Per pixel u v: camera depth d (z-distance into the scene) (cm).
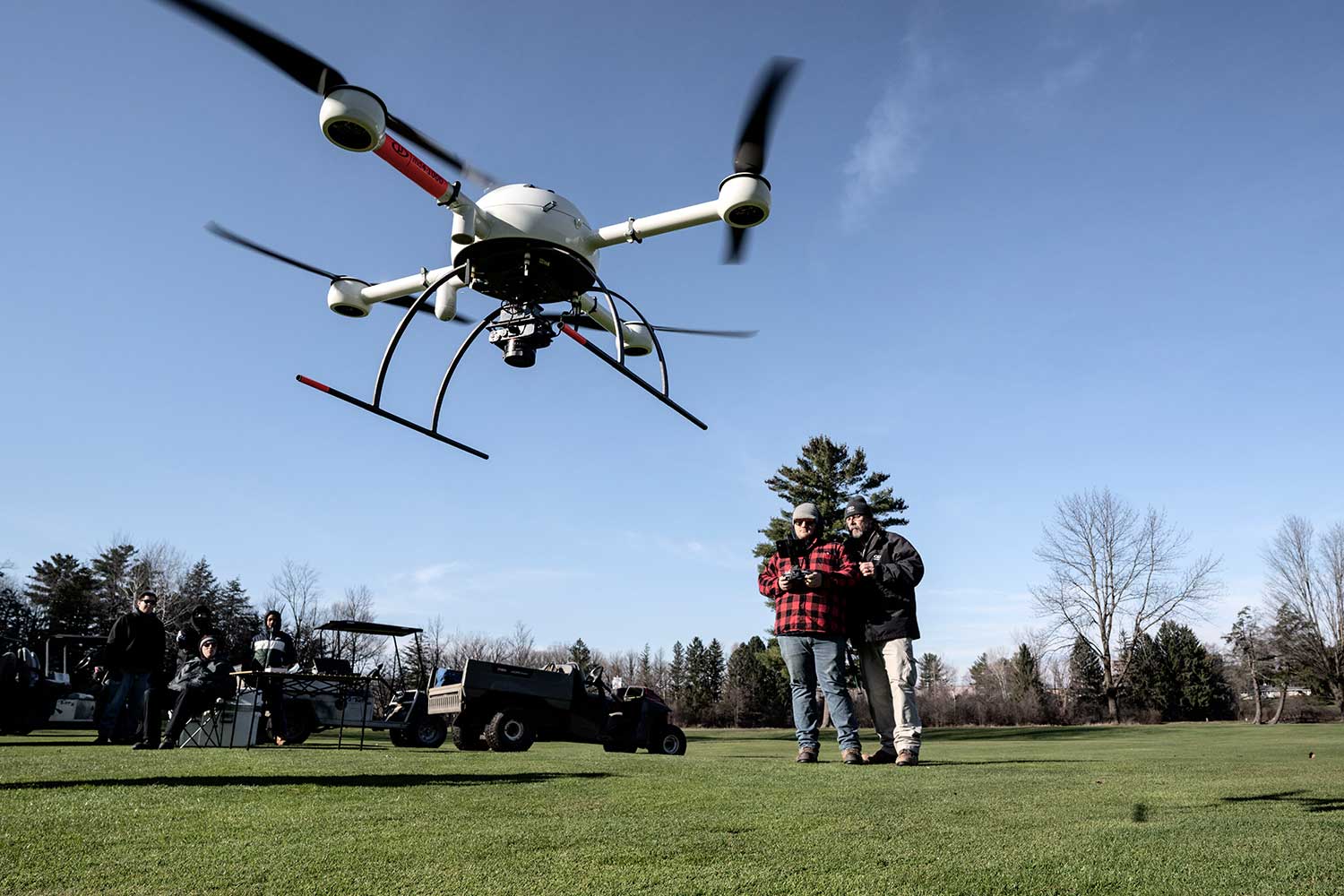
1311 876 197
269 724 839
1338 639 5131
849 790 372
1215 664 6400
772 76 369
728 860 216
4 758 522
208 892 179
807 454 4016
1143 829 265
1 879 186
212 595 5934
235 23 310
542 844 236
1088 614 4662
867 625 611
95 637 1432
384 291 493
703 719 5916
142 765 462
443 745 1052
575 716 997
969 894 182
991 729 3591
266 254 463
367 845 231
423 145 375
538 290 424
